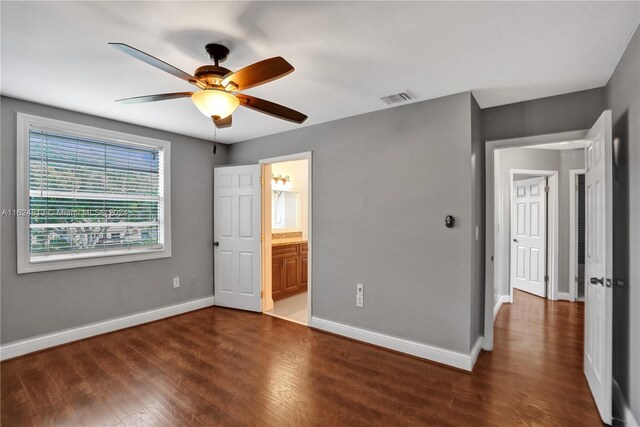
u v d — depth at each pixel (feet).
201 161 14.11
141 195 12.16
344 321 10.85
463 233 8.49
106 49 6.41
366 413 6.63
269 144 13.24
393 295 9.74
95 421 6.37
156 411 6.68
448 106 8.75
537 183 16.71
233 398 7.15
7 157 9.06
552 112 8.76
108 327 11.09
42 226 9.73
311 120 11.14
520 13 5.23
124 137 11.46
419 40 6.07
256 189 13.48
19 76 7.65
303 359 9.09
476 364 8.81
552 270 15.76
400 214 9.60
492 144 9.66
